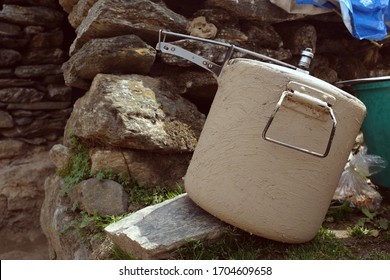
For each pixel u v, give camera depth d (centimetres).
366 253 105
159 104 127
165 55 134
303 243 105
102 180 123
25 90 197
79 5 149
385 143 126
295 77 95
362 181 125
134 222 105
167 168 128
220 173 99
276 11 141
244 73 99
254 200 97
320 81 97
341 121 97
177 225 103
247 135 97
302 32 150
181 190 125
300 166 96
